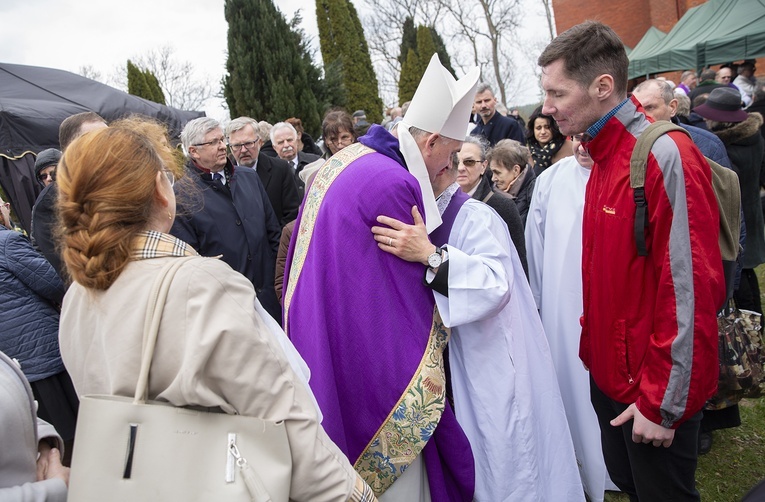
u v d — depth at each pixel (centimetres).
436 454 183
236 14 983
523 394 194
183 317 105
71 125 281
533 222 253
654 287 162
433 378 175
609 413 203
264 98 988
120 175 108
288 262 197
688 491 178
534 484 193
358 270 170
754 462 275
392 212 170
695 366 153
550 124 453
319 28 1521
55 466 121
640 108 169
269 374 110
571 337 235
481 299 176
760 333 246
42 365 256
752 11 1009
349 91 1527
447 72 182
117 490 101
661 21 1762
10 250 251
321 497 116
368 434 173
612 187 168
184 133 314
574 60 164
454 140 183
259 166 400
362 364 171
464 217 193
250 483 103
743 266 326
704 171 155
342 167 181
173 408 104
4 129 490
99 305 109
